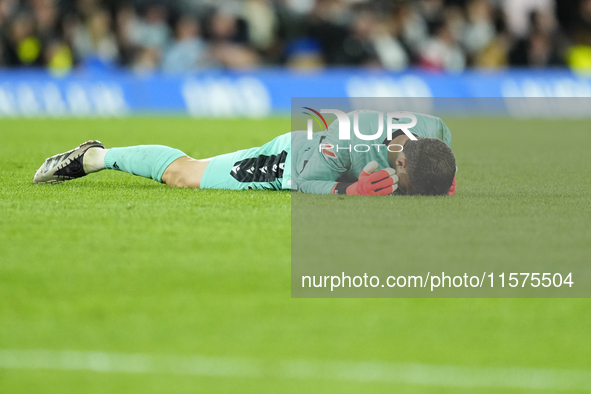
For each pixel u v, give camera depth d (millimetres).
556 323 9656
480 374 8188
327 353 8656
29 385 7875
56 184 18344
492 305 10234
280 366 8312
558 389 7875
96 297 10242
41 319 9508
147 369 8219
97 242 12703
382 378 8055
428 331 9344
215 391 7754
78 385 7879
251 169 17344
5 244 12531
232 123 44406
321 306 10055
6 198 16297
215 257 11945
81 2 53406
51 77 51188
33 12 53406
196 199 16203
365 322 9578
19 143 31484
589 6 60531
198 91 52281
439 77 53000
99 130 38750
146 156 17766
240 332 9195
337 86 51875
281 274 11211
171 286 10672
